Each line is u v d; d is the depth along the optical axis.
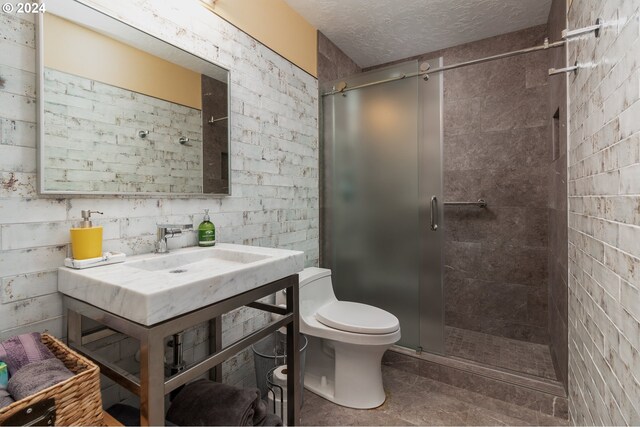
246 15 1.68
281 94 1.95
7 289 0.88
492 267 2.51
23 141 0.91
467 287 2.60
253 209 1.75
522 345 2.33
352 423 1.58
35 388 0.65
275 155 1.91
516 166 2.40
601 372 1.08
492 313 2.51
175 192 1.32
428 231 2.03
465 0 1.99
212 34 1.49
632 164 0.82
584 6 1.28
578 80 1.38
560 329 1.81
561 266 1.79
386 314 1.79
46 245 0.96
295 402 1.25
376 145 2.18
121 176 1.14
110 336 1.14
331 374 1.83
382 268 2.19
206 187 1.45
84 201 1.05
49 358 0.78
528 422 1.61
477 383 1.84
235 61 1.62
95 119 1.06
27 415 0.59
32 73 0.92
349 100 2.28
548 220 2.29
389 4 2.02
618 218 0.92
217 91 1.50
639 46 0.77
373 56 2.76
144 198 1.23
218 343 1.48
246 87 1.68
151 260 1.13
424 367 1.99
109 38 1.10
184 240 1.38
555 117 2.03
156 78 1.25
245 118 1.68
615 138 0.94
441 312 2.01
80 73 1.02
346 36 2.42
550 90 2.15
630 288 0.83
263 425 1.06
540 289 2.35
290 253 1.23
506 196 2.44
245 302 0.99
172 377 0.79
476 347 2.30
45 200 0.96
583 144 1.30
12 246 0.89
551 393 1.66
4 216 0.87
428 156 2.01
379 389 1.75
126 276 0.86
